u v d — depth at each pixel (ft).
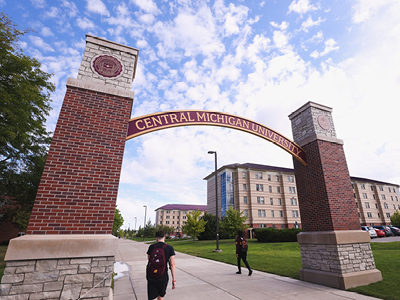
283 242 67.21
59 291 12.29
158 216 296.51
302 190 27.53
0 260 38.93
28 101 36.63
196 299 17.17
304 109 29.66
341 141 28.35
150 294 11.44
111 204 15.01
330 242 21.93
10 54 33.40
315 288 20.17
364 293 18.17
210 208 150.00
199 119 23.08
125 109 17.95
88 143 15.80
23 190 47.37
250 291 19.19
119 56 19.53
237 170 137.28
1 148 40.27
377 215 165.58
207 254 47.47
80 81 16.97
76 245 13.01
